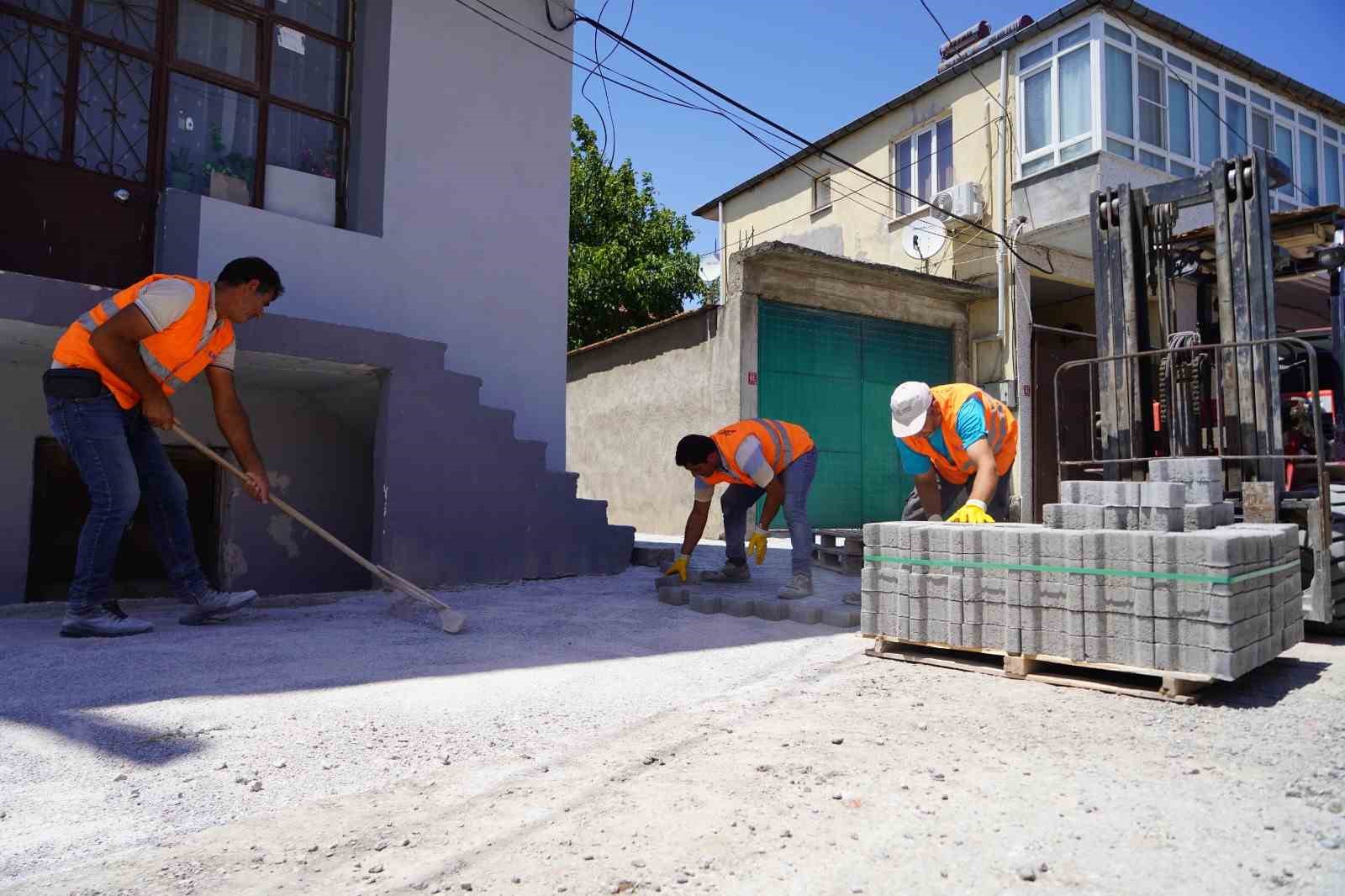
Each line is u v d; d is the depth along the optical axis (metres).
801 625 4.73
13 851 1.88
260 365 5.59
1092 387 5.39
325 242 6.31
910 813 2.12
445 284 6.95
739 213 18.06
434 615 4.55
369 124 6.72
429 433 5.84
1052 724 2.90
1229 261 4.90
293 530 6.68
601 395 14.44
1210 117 12.86
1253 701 3.17
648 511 13.16
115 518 4.00
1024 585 3.49
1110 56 11.55
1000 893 1.71
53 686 3.13
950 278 13.20
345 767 2.44
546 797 2.23
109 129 5.85
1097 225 5.38
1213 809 2.13
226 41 6.34
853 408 12.43
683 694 3.28
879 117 14.55
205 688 3.20
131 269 5.89
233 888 1.73
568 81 7.84
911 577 3.82
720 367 11.68
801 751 2.62
